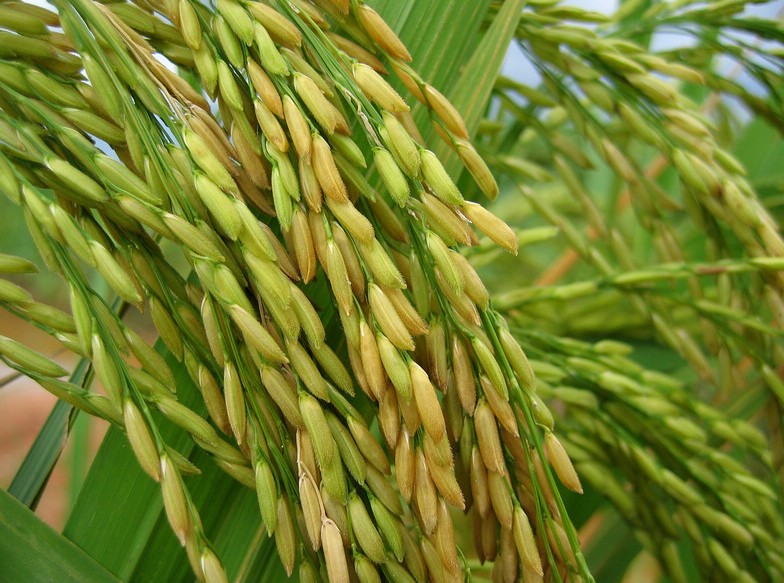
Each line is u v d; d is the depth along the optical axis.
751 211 0.16
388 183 0.10
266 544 0.13
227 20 0.11
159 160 0.11
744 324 0.17
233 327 0.11
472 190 0.19
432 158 0.10
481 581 0.20
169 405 0.11
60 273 0.11
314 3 0.12
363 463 0.11
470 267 0.11
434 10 0.14
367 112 0.11
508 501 0.11
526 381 0.11
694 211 0.18
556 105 0.19
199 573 0.11
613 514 0.20
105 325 0.11
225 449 0.12
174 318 0.12
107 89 0.11
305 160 0.10
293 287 0.11
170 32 0.12
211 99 0.11
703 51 0.19
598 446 0.18
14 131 0.11
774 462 0.18
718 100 0.23
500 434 0.12
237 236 0.10
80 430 0.20
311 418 0.11
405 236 0.12
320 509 0.11
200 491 0.13
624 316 0.23
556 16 0.17
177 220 0.10
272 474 0.11
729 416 0.19
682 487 0.16
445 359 0.11
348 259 0.11
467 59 0.17
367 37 0.12
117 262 0.11
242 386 0.11
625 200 0.28
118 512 0.13
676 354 0.23
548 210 0.20
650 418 0.17
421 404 0.10
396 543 0.11
